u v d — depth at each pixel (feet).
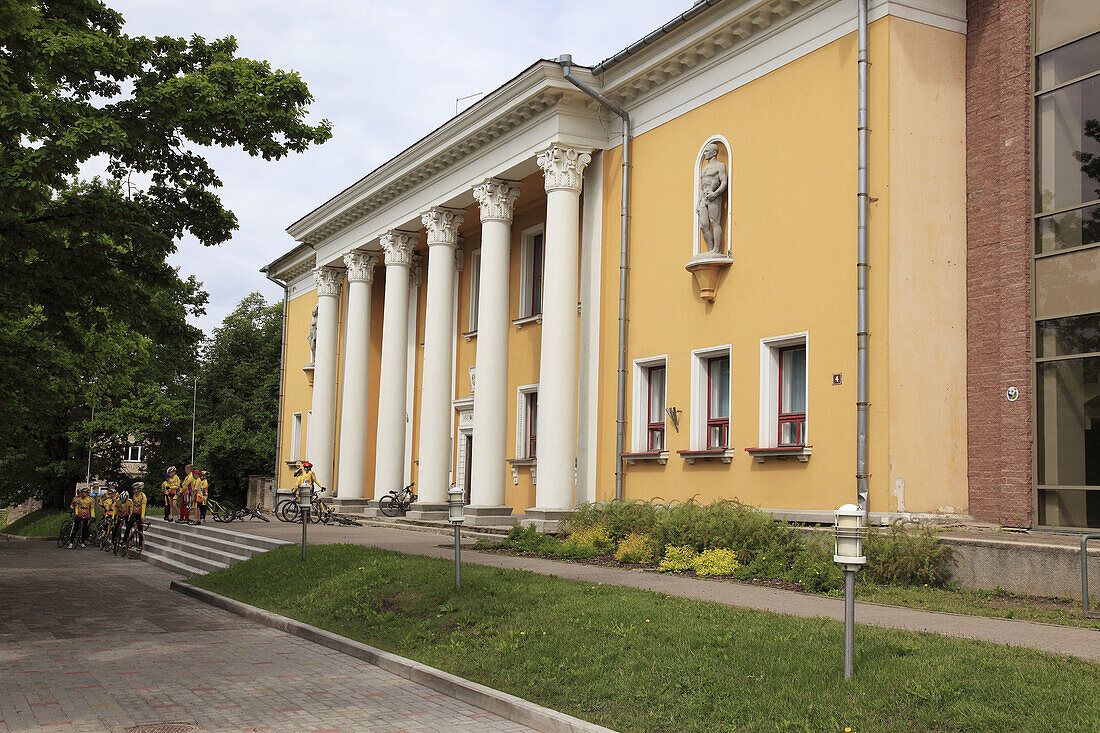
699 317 66.23
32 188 49.24
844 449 54.24
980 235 54.44
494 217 84.02
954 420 53.62
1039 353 50.19
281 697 30.73
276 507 113.09
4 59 46.01
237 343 203.72
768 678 26.48
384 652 36.45
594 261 76.48
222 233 60.54
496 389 81.61
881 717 23.08
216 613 51.88
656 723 25.27
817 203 57.62
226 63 55.06
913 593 42.70
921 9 55.01
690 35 66.59
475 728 26.96
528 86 75.92
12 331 86.22
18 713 28.40
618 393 72.38
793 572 47.09
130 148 53.11
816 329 56.85
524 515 89.71
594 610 36.47
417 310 113.80
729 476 62.59
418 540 72.69
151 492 183.21
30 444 159.84
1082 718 21.26
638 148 73.56
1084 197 48.83
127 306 57.98
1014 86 52.54
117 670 35.29
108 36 54.13
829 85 57.41
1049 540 43.24
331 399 121.80
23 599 59.31
